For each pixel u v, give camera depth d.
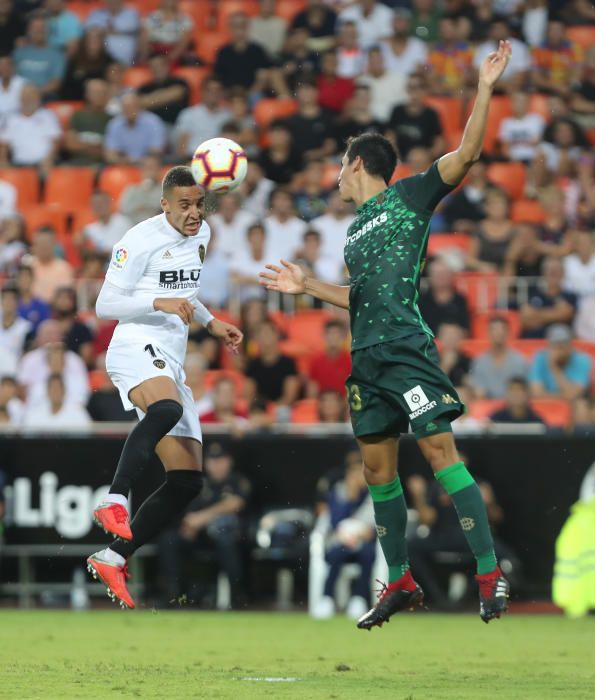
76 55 65.06
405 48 64.00
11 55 65.75
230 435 42.19
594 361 50.22
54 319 50.03
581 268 53.88
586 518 41.12
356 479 40.62
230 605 41.72
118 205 58.84
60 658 24.20
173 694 17.30
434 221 56.09
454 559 41.22
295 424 44.41
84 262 53.59
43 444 42.09
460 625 36.31
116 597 21.34
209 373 48.22
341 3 67.62
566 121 60.84
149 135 60.62
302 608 42.38
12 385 47.28
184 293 22.53
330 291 21.94
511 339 51.25
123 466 20.83
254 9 68.50
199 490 22.64
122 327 22.34
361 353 20.53
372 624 21.88
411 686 18.97
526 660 25.03
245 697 16.94
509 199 57.22
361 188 21.48
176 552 41.59
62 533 42.00
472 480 20.16
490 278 52.72
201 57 66.50
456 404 20.06
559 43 65.44
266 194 57.06
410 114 59.22
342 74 63.56
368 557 39.81
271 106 62.47
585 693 18.12
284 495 41.97
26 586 42.16
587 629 34.94
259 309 49.00
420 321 20.41
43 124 61.97
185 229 22.08
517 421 43.56
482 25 65.44
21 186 59.66
